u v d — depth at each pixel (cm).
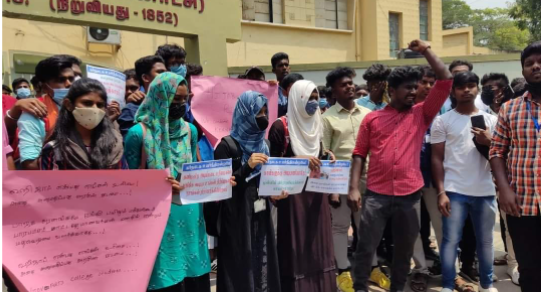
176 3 716
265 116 307
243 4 1221
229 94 416
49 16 584
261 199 312
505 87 498
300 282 340
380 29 1450
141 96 356
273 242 322
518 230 304
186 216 279
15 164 284
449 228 377
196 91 401
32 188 222
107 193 242
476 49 2567
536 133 292
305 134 351
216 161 276
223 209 299
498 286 422
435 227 423
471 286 404
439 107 347
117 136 262
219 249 302
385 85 471
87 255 237
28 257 221
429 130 412
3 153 249
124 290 245
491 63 981
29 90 613
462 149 372
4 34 862
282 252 342
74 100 244
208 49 765
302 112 350
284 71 551
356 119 424
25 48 892
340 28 1432
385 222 358
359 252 363
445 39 1992
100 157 248
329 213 362
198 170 270
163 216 256
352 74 423
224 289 296
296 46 1326
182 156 281
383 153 350
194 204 286
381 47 1456
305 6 1341
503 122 313
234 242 297
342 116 425
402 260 356
